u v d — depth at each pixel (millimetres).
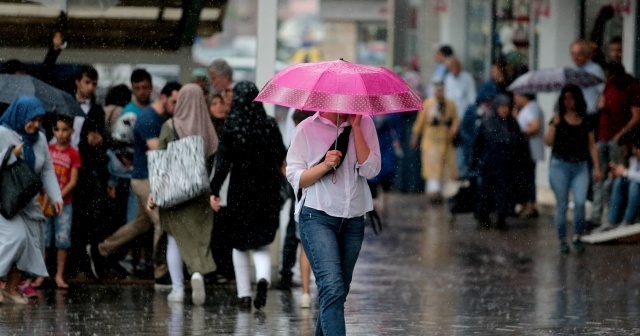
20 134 28547
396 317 27500
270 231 28188
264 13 34000
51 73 34812
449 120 61188
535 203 52469
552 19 57219
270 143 28062
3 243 28047
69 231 32000
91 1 35406
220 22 39469
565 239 40656
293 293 31672
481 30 73062
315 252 20922
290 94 20594
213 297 30672
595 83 48312
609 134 45156
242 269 28906
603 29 53000
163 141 29375
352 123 21016
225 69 33125
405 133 65938
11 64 33188
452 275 35438
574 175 40375
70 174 32062
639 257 39281
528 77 49156
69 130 31969
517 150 49281
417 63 82062
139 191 31828
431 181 61250
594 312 28531
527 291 32156
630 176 42688
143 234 33438
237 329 25641
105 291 31578
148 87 33781
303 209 21125
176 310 28406
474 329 25812
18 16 37281
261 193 28062
